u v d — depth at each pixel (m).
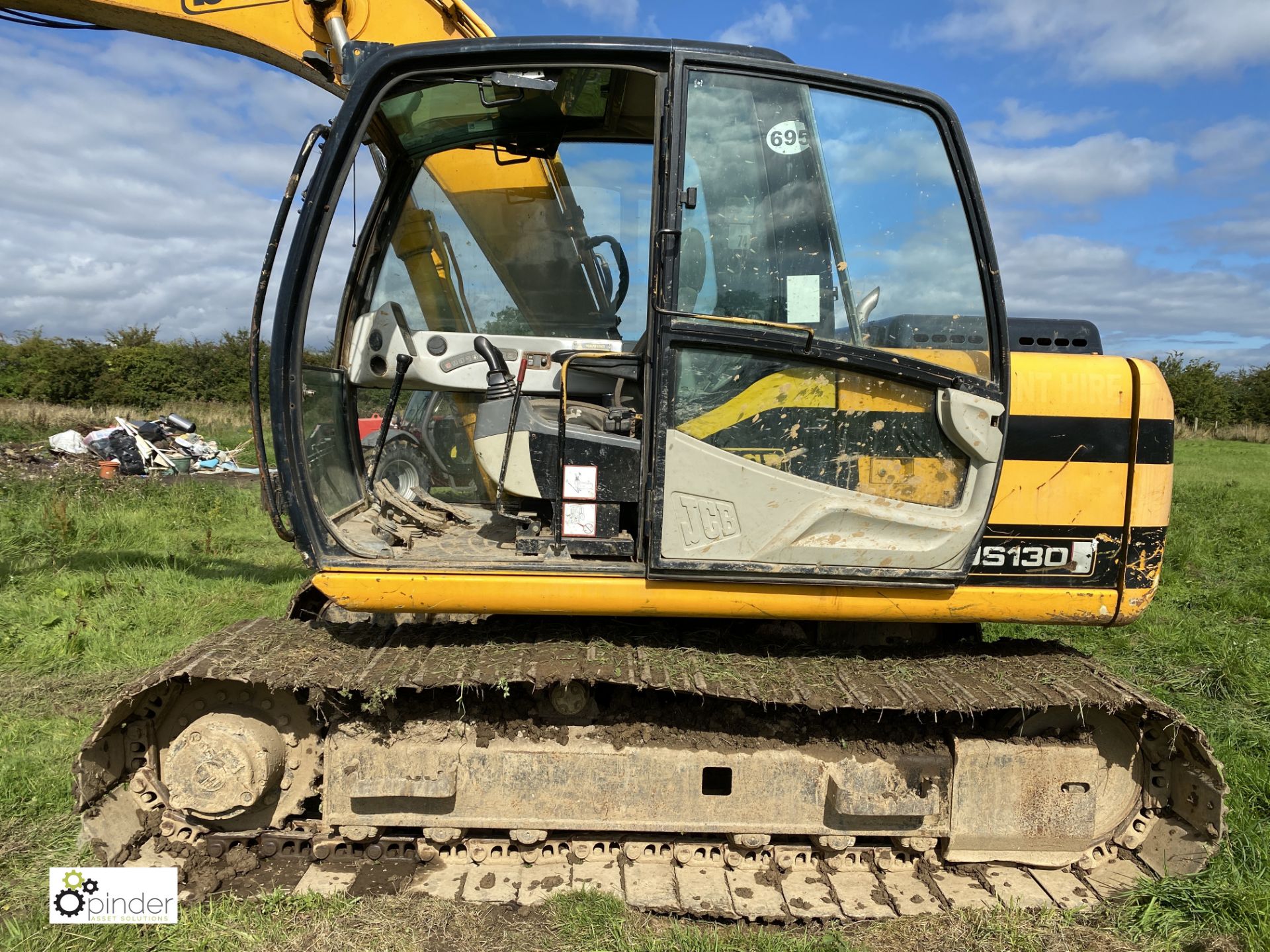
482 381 3.27
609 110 3.04
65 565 6.63
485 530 3.21
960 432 2.62
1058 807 2.92
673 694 2.96
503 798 2.86
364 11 3.53
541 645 2.82
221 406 23.75
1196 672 4.91
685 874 2.93
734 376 2.59
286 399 2.65
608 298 3.25
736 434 2.60
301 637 2.94
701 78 2.57
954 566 2.68
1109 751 3.03
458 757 2.83
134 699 2.64
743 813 2.89
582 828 2.88
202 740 2.73
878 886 2.93
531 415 2.80
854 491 2.64
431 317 3.37
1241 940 2.66
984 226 2.67
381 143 3.19
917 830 2.93
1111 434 2.81
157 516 8.73
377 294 3.40
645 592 2.64
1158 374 2.87
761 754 2.87
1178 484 14.20
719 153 2.61
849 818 2.91
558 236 3.26
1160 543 2.85
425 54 2.56
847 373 2.63
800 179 2.64
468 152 3.25
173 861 2.86
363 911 2.69
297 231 2.63
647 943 2.60
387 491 3.39
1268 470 18.95
